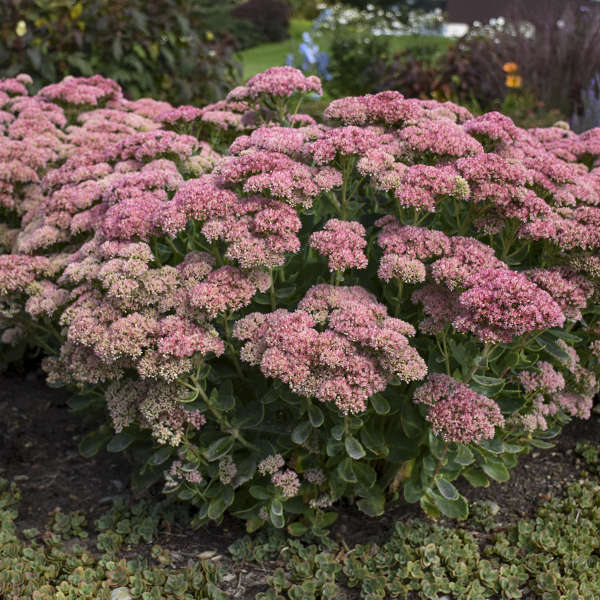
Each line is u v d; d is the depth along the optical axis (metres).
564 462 4.25
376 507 3.45
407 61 10.44
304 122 4.48
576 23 9.68
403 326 2.95
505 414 3.58
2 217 5.02
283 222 3.00
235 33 18.91
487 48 10.20
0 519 3.71
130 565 3.38
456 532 3.63
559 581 3.26
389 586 3.23
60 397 4.98
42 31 7.45
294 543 3.49
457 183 3.13
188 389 3.24
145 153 3.93
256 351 3.00
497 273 2.86
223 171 3.26
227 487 3.38
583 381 3.78
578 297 3.11
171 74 8.15
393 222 3.33
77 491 4.04
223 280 3.01
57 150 4.71
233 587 3.30
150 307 3.21
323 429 3.37
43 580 3.31
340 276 3.27
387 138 3.50
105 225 3.23
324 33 13.80
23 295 4.10
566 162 4.11
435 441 3.24
